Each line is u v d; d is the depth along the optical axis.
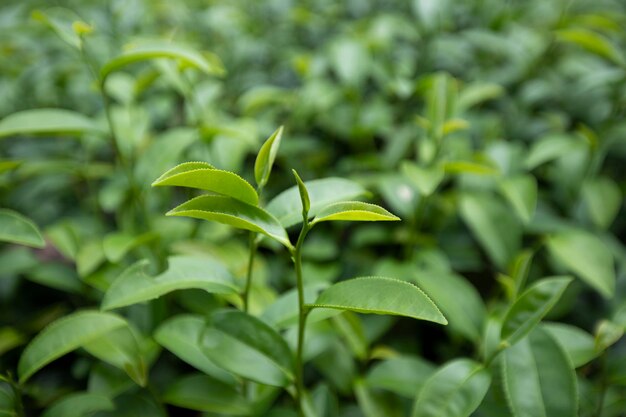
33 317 0.40
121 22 0.53
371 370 0.33
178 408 0.37
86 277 0.35
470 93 0.45
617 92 0.44
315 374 0.37
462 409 0.27
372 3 0.63
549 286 0.28
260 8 0.64
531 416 0.27
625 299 0.39
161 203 0.42
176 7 0.59
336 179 0.29
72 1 0.59
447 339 0.40
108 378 0.32
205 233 0.40
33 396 0.37
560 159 0.42
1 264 0.37
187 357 0.30
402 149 0.46
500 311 0.31
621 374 0.30
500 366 0.30
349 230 0.47
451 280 0.34
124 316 0.36
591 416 0.32
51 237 0.37
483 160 0.39
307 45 0.60
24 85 0.48
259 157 0.27
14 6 0.60
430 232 0.43
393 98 0.55
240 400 0.31
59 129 0.34
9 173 0.40
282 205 0.28
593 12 0.56
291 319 0.29
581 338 0.30
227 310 0.28
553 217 0.41
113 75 0.43
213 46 0.59
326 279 0.40
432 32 0.53
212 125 0.39
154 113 0.49
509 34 0.54
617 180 0.49
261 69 0.59
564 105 0.51
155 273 0.36
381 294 0.25
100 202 0.43
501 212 0.38
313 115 0.50
